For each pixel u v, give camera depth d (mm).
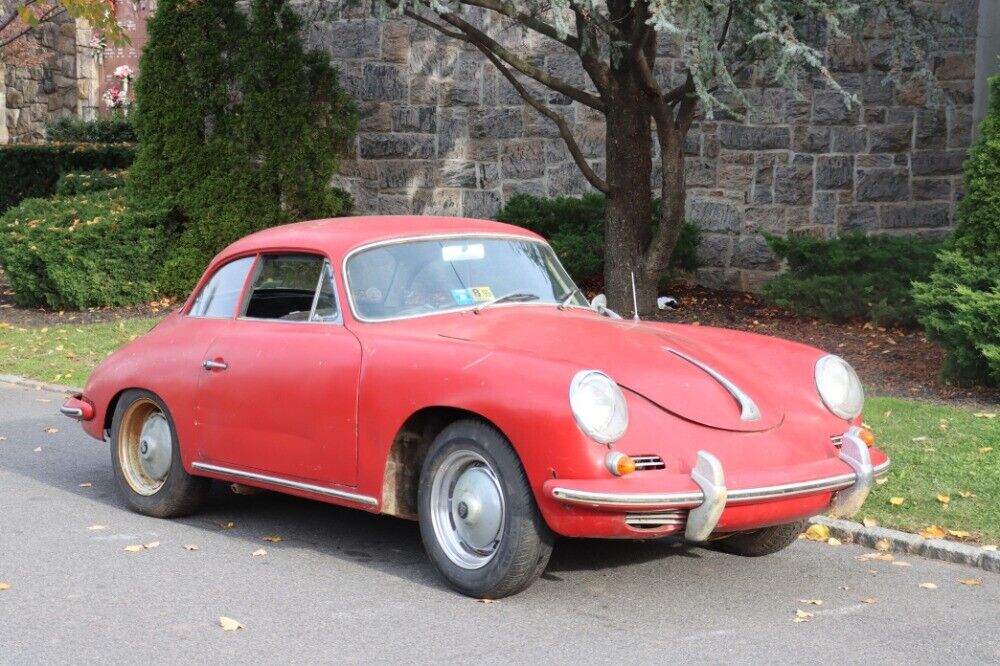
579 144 16109
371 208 17156
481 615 4941
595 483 4648
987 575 5680
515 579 4980
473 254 6148
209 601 5129
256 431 5926
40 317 15109
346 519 6711
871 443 5449
